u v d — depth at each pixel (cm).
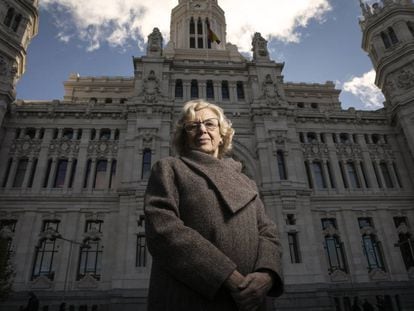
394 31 4006
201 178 257
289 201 3097
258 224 277
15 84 3572
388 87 3869
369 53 4344
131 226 2825
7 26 3612
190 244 206
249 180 305
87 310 2589
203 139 322
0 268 2219
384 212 3362
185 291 207
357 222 3294
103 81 4831
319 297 2664
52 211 3000
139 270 2631
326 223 3306
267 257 234
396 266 3061
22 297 2569
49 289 2630
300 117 3841
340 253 3153
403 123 3625
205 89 3841
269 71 3984
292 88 5097
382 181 3566
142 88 3616
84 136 3444
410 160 3675
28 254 2764
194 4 6141
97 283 2697
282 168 3353
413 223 3347
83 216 3017
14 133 3359
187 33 5778
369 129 3888
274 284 232
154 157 3195
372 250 3195
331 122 3888
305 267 2798
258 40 4341
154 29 4238
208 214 235
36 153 3300
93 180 3228
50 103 3600
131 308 2466
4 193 3031
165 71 3825
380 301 2839
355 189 3494
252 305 198
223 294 203
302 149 3656
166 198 241
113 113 3575
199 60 4022
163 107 3488
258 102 3691
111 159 3359
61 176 3259
